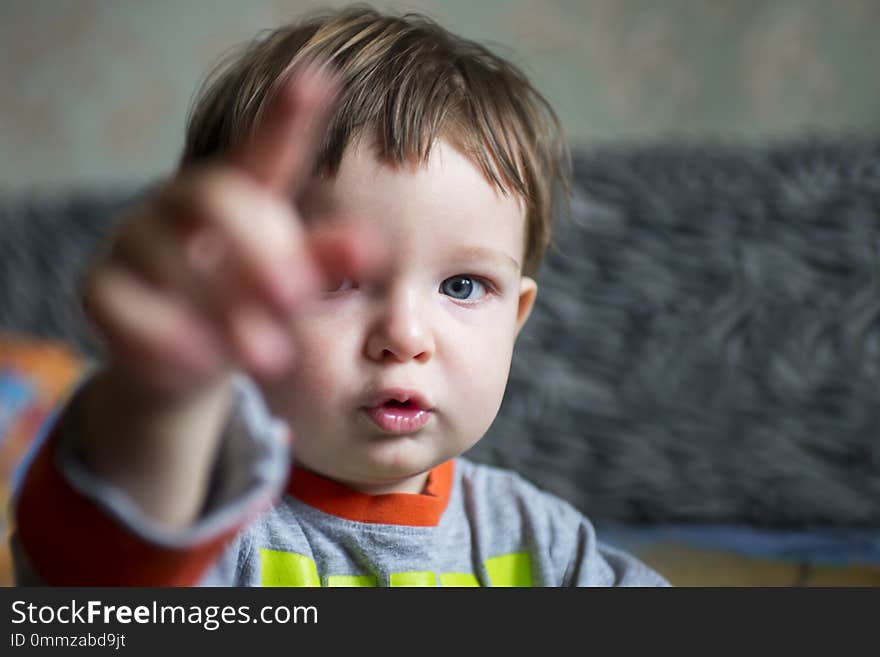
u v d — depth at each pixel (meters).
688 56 2.00
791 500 1.31
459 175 0.66
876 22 1.94
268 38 0.80
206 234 0.33
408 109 0.67
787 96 1.98
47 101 2.17
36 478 0.42
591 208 1.51
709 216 1.50
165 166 2.15
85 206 1.79
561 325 1.47
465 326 0.65
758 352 1.43
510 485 0.81
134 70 2.14
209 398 0.37
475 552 0.75
